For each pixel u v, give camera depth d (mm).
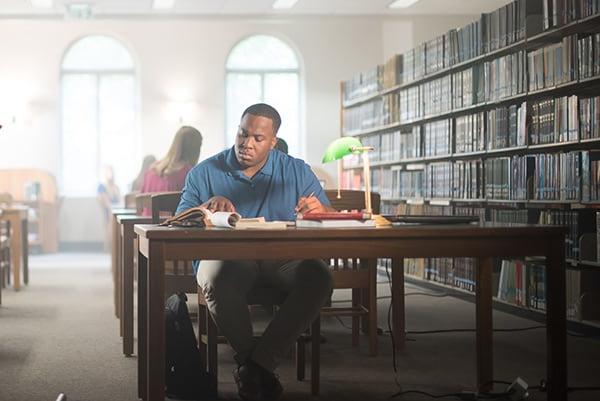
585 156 4719
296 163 3385
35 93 12047
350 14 11383
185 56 12188
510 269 5523
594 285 4766
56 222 11938
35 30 12031
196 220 2883
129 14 11477
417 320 5211
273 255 2596
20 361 3904
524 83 5449
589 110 4695
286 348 2910
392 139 8250
